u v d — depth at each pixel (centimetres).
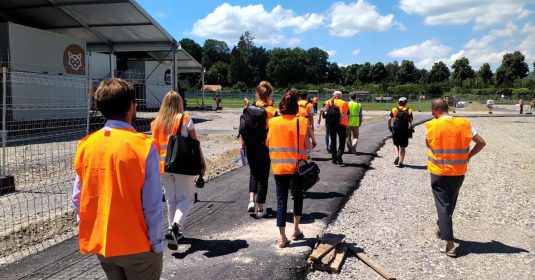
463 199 889
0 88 1526
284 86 16238
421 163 1255
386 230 641
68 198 804
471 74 13938
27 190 863
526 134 2558
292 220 655
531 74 12344
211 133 2072
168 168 504
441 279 491
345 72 17312
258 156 648
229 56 17512
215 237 575
